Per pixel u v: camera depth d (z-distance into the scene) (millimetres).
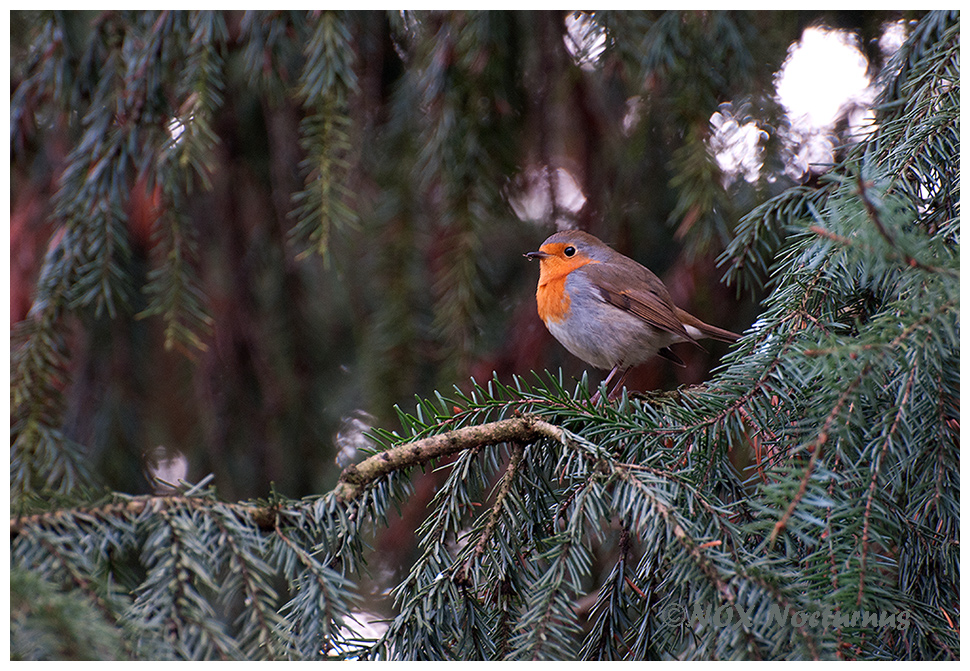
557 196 7492
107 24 5363
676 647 3660
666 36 5613
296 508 3617
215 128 7055
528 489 4102
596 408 4207
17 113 5605
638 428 4039
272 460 7277
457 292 6137
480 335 6191
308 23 5309
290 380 7406
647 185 7152
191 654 2982
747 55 5730
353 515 3723
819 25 6543
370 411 6590
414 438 4164
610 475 3598
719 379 4285
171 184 5312
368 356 6688
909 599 3402
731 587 3066
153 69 5262
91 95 5605
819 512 3350
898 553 3645
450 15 5746
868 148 4504
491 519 3871
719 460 3994
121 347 7008
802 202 4859
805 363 3527
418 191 6605
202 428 7418
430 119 5965
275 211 7336
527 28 6262
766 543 3451
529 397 4312
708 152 5664
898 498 3971
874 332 3387
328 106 5211
